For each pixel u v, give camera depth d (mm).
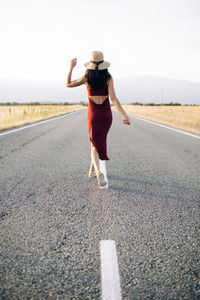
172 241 2084
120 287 1540
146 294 1486
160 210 2693
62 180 3670
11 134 8594
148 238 2119
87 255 1861
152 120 17688
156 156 5492
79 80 3137
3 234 2139
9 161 4758
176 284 1577
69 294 1477
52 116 20297
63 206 2742
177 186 3486
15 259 1802
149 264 1771
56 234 2154
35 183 3512
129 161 4965
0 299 1425
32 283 1564
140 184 3541
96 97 3098
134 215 2553
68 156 5320
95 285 1554
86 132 9664
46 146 6438
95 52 2979
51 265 1741
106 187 3387
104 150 3236
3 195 3039
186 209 2734
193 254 1906
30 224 2326
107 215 2539
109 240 2068
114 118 19906
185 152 6008
